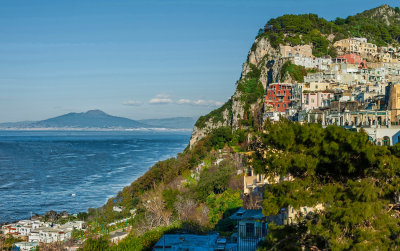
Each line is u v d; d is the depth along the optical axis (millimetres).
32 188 185375
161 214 103438
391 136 54281
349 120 69062
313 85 182875
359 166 33938
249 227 46062
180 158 177875
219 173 124688
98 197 165500
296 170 35469
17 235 114688
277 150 37000
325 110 94375
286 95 189500
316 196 32719
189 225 79062
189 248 51094
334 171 35156
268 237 34844
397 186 32469
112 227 115438
